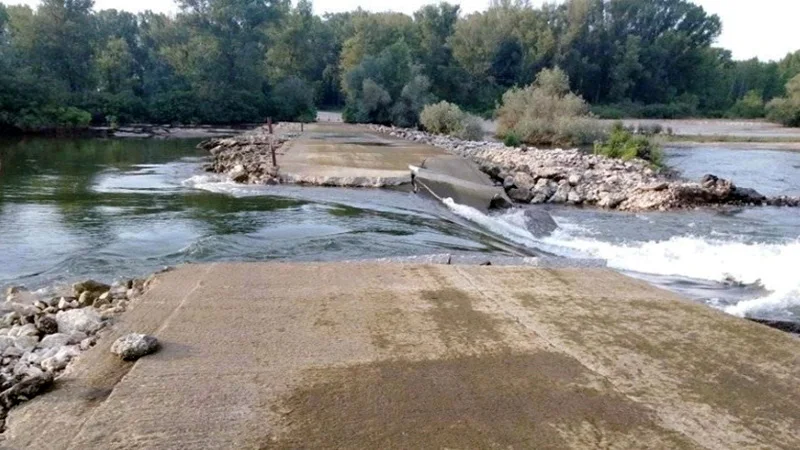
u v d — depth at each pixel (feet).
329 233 33.76
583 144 116.16
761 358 13.60
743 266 30.40
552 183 55.88
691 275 29.12
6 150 90.58
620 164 69.15
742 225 43.29
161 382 11.75
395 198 46.73
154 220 36.24
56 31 160.45
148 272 25.40
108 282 23.57
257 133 117.08
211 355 13.08
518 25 236.43
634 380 12.31
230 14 182.19
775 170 79.71
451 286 18.86
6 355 13.89
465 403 11.15
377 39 197.47
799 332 20.49
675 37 246.06
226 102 173.17
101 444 9.61
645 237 38.60
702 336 14.90
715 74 261.03
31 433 10.11
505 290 18.54
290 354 13.25
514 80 232.53
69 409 10.91
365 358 13.11
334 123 162.50
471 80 211.61
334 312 16.15
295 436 9.94
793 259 31.68
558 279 20.01
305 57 212.02
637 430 10.35
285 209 40.55
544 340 14.40
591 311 16.69
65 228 33.76
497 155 77.10
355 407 10.93
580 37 235.20
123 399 11.06
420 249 30.99
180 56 186.09
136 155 84.48
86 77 167.02
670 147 116.37
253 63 184.65
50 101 139.85
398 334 14.60
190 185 51.47
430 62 207.72
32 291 21.62
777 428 10.55
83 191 47.88
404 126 158.61
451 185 48.16
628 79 238.48
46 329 15.72
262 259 27.96
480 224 40.47
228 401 11.07
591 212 48.57
